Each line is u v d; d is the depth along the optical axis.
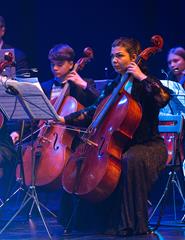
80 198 10.68
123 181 10.44
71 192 10.66
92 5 17.12
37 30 17.33
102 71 16.91
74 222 11.25
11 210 13.72
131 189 10.41
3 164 12.38
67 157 11.81
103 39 17.02
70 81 12.38
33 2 17.33
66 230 10.91
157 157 10.60
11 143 12.70
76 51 17.20
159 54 16.31
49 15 17.31
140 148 10.57
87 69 16.94
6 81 9.86
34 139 12.66
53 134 12.05
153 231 10.54
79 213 11.23
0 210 12.51
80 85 12.09
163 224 11.43
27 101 10.01
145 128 10.76
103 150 10.47
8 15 17.34
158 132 10.98
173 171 11.12
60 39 17.28
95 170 10.45
